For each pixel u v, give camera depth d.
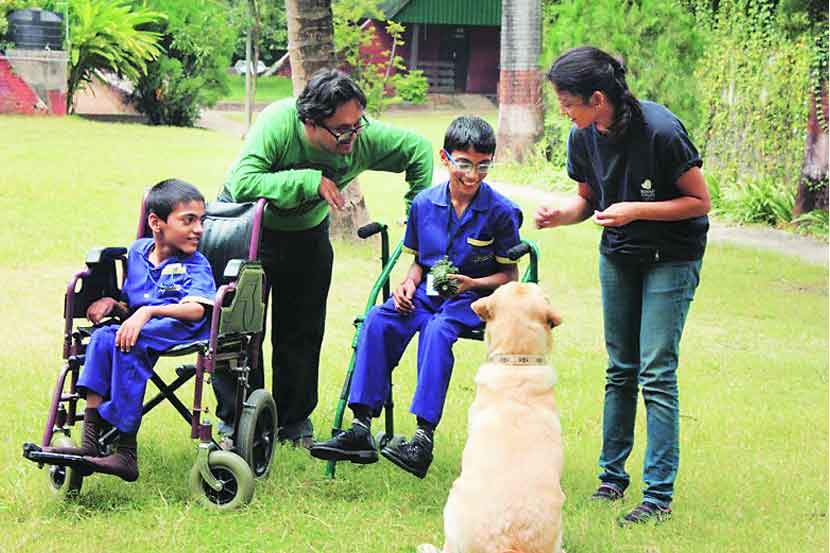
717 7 19.73
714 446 6.36
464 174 4.95
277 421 5.77
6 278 9.95
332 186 5.17
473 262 5.13
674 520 4.94
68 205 13.92
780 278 12.57
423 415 4.84
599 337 9.08
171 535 4.42
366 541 4.50
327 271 5.82
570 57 4.71
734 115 18.92
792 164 17.98
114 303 4.98
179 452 5.52
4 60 27.08
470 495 3.80
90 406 4.76
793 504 5.35
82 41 29.05
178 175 17.38
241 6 30.62
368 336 5.05
